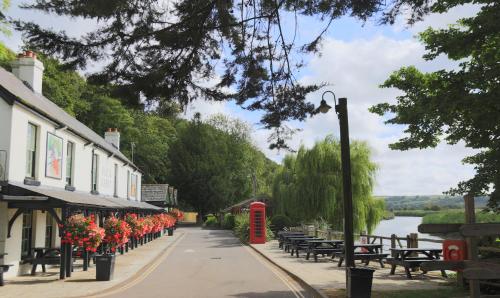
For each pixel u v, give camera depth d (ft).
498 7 26.91
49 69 129.49
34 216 55.83
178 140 226.58
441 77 32.35
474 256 27.71
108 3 24.56
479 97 28.43
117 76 28.17
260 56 30.30
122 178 101.50
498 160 29.37
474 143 32.68
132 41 27.17
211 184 219.61
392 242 54.90
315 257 63.31
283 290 40.96
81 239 46.98
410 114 33.53
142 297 37.58
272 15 28.04
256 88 30.86
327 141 115.75
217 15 27.32
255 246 93.25
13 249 49.47
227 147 235.20
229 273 53.62
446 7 31.96
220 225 195.62
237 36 29.76
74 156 67.26
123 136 192.75
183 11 26.94
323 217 111.04
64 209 48.01
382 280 43.04
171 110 30.99
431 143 37.37
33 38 26.43
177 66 28.66
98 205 58.90
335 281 43.65
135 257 71.46
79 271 53.62
